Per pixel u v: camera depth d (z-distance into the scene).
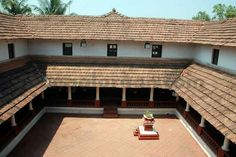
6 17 16.95
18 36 15.71
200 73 16.52
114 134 15.62
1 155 11.91
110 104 19.77
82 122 17.41
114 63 19.23
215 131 15.18
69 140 14.59
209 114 11.87
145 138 14.93
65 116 18.47
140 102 19.36
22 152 12.92
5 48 14.62
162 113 19.56
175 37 18.59
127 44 18.98
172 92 20.83
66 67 18.58
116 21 19.67
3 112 10.70
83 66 18.75
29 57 18.70
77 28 18.83
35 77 16.78
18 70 15.91
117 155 13.08
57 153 13.02
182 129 16.66
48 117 18.17
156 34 18.72
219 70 14.90
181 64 19.61
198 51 18.36
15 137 13.55
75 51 19.08
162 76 18.50
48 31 18.47
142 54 19.27
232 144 13.12
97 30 18.73
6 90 12.53
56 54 19.09
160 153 13.39
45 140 14.44
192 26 19.61
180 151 13.65
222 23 16.81
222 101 12.06
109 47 19.16
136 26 19.34
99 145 14.11
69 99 19.06
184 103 19.25
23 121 14.90
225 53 14.20
